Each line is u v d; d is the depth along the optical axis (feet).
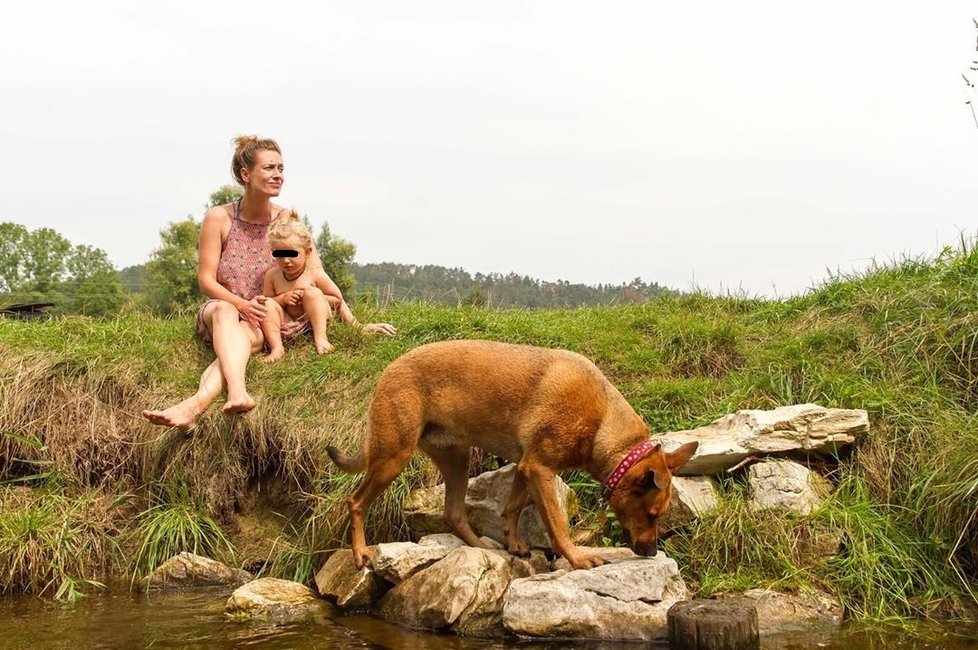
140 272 108.27
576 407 16.02
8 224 123.75
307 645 14.37
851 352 22.21
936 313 21.93
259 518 21.34
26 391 22.22
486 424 16.58
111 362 23.25
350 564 17.28
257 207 24.53
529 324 25.57
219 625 15.65
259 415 21.70
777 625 15.02
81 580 18.67
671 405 21.39
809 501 17.37
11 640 14.84
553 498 16.12
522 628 14.55
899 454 18.63
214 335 22.18
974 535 16.85
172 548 19.74
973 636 14.55
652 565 15.12
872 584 16.05
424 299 29.96
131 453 21.98
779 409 18.79
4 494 20.93
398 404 16.56
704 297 28.78
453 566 15.72
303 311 24.70
